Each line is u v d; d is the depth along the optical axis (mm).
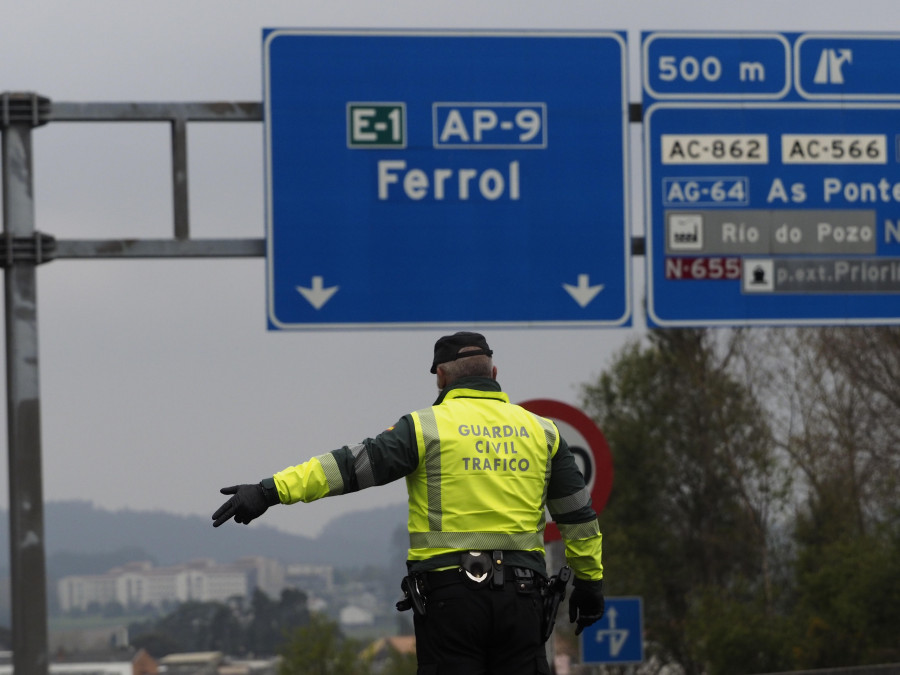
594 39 29328
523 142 29156
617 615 31797
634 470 106312
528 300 29031
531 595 14211
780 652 77500
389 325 28719
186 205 28641
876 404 88312
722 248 29672
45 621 26641
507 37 29188
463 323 28859
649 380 106562
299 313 28594
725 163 29719
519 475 14297
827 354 90188
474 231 29016
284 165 28719
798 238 29875
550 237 29156
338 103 28859
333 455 13875
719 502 102188
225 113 28734
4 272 27875
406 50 28969
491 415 14469
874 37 30125
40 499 27062
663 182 29594
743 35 29844
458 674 14000
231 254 28688
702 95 29703
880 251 30000
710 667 81812
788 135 29891
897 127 30125
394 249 28844
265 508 13672
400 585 14250
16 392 27359
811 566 78812
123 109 28469
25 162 28078
